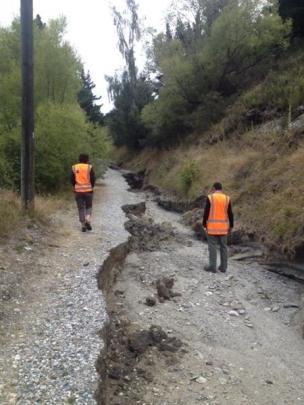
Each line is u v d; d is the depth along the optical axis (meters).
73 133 17.42
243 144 19.11
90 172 10.70
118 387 5.14
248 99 22.09
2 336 5.19
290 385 5.69
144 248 11.49
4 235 8.49
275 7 25.34
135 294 8.34
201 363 6.01
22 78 10.04
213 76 26.58
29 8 9.90
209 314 7.75
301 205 10.84
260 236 11.38
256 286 9.37
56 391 4.16
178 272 9.91
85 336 5.27
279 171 13.58
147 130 39.62
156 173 28.52
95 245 9.31
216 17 28.05
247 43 24.66
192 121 26.81
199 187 18.42
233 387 5.50
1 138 14.88
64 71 19.95
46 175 16.58
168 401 5.05
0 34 19.17
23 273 7.12
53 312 5.91
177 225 15.55
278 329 7.38
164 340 6.46
